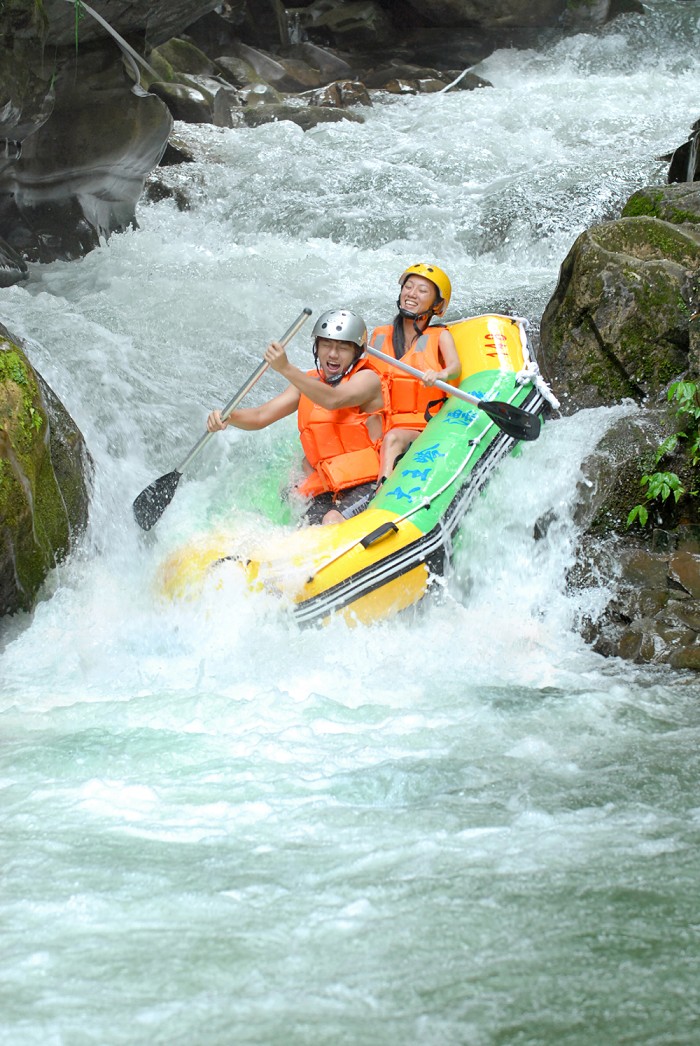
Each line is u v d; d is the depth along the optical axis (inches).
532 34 2335.1
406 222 1441.9
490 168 1617.9
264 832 417.7
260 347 999.0
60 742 500.7
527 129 1765.5
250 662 600.4
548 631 653.3
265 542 660.7
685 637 619.8
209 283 1109.1
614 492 706.8
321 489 730.8
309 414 716.0
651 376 770.8
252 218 1529.3
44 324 927.0
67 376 853.2
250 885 380.5
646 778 462.3
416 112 1975.9
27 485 648.4
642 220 821.2
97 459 812.0
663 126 1733.5
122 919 360.5
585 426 740.0
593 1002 315.3
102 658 614.2
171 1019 310.0
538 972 330.0
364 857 398.9
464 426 719.7
